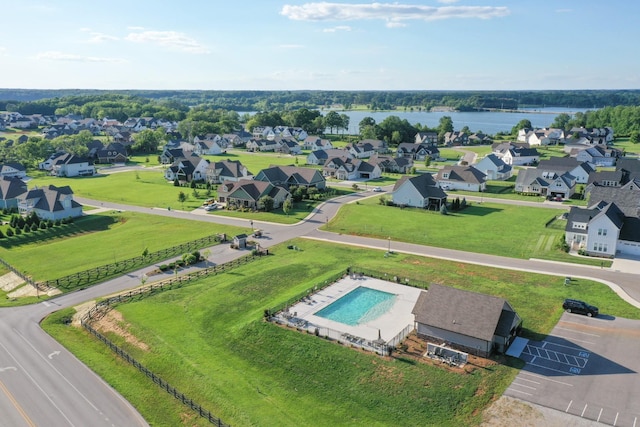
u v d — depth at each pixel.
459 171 131.88
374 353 45.00
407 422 36.66
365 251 75.50
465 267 67.38
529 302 55.47
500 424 35.72
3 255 77.88
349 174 145.50
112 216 101.19
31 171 166.25
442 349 44.28
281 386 41.47
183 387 41.56
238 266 69.31
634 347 45.66
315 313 53.47
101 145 198.25
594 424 35.34
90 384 42.16
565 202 111.94
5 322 53.94
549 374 41.56
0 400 39.72
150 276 66.44
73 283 64.75
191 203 112.81
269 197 104.06
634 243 71.88
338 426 36.38
